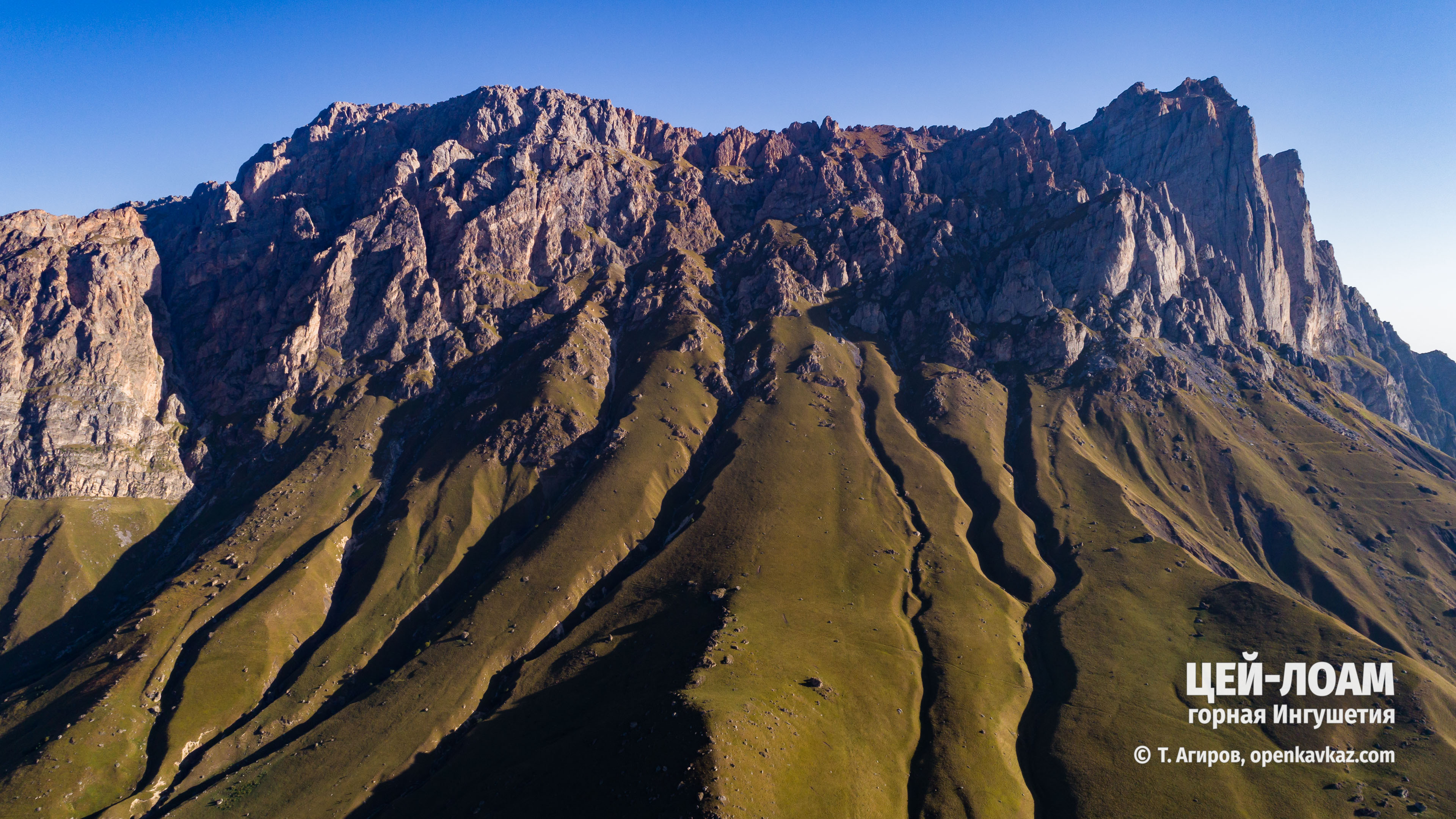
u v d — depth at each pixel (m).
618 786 157.50
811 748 174.50
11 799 196.88
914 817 173.38
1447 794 176.38
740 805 145.25
